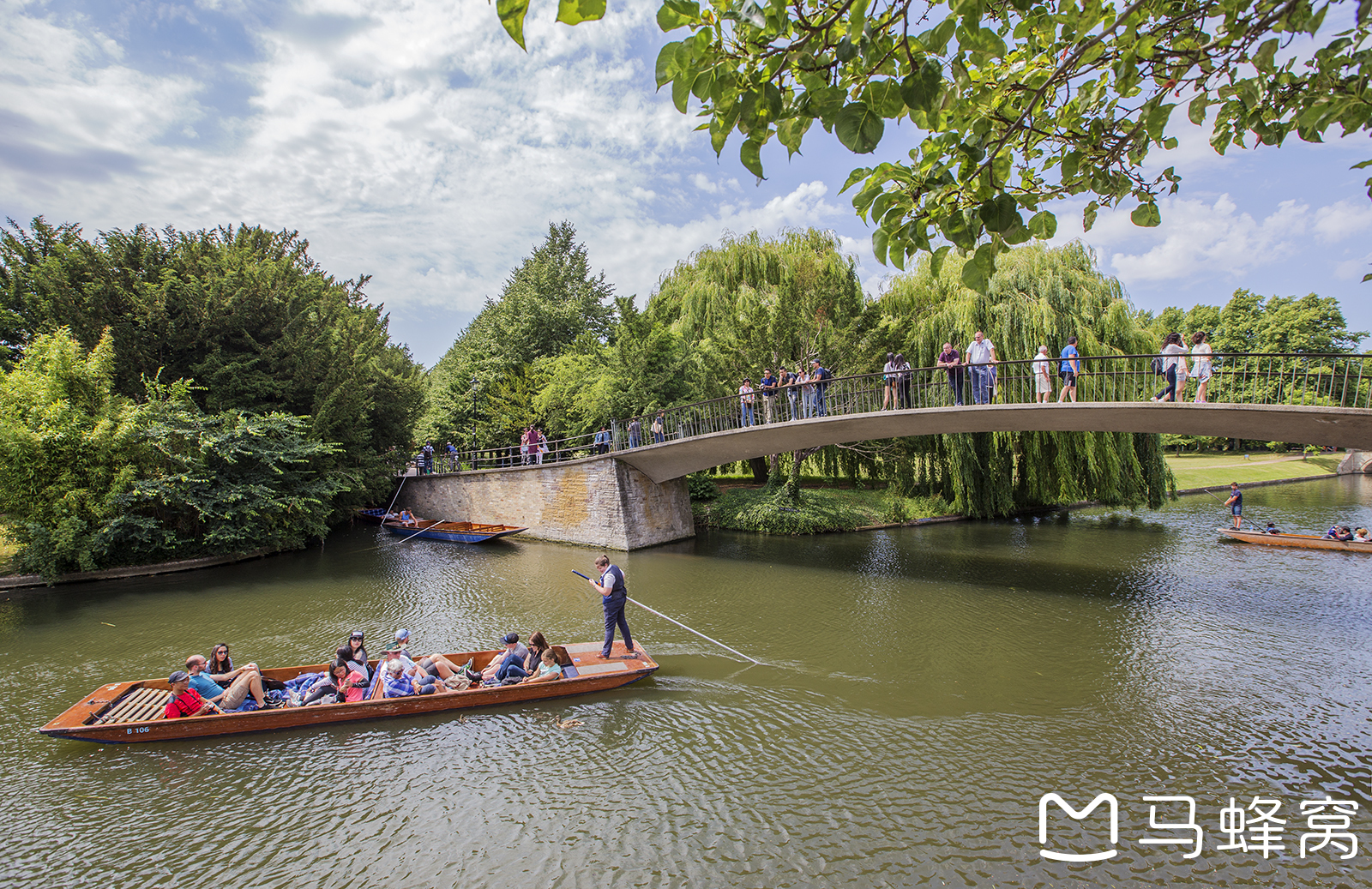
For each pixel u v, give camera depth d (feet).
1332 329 151.94
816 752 24.70
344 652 29.19
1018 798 21.68
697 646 35.60
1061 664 32.58
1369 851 18.97
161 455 55.52
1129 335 63.21
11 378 51.01
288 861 19.15
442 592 48.21
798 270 77.00
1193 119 9.75
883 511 75.31
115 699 27.32
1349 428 34.91
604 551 64.64
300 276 76.38
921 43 8.14
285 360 68.59
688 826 20.49
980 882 17.92
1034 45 10.59
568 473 69.62
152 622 41.09
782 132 8.68
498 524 78.95
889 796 21.91
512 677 29.37
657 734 26.13
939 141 9.29
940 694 29.30
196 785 22.84
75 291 58.23
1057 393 61.36
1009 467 72.90
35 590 49.39
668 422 70.79
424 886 18.10
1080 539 64.75
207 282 64.75
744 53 8.05
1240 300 168.25
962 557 57.31
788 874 18.28
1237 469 121.90
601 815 21.08
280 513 61.72
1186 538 64.44
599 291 136.56
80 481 51.70
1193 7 9.24
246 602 45.85
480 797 22.13
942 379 64.23
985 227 8.90
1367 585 45.98
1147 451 71.82
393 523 78.79
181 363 64.69
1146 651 34.12
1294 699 28.43
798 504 74.49
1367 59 8.65
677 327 84.74
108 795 22.30
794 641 36.14
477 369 109.60
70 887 18.20
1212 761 23.75
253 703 26.96
